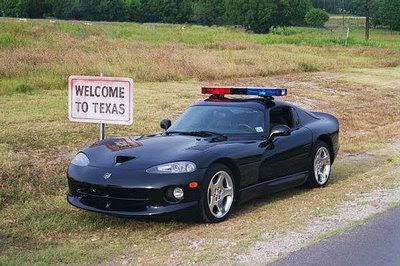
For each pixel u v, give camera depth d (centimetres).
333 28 11381
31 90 1900
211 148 753
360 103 2223
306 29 10088
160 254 611
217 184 740
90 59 2408
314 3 15700
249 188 796
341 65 3462
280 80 2634
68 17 10812
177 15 12488
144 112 1612
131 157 737
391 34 10375
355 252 611
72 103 896
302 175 911
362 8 14950
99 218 763
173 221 748
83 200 734
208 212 724
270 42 5231
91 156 760
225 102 905
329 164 977
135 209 707
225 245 633
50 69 2167
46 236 696
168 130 867
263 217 758
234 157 762
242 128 848
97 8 11350
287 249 618
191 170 709
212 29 7412
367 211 772
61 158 1046
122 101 873
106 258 607
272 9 10500
